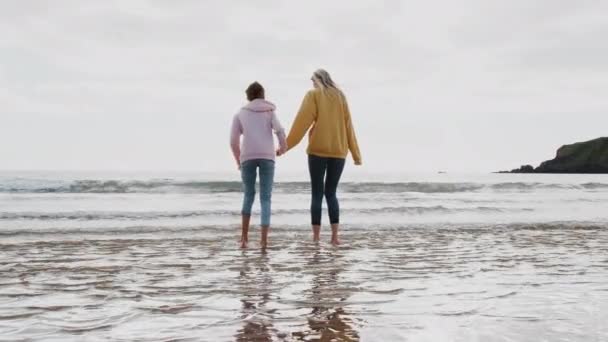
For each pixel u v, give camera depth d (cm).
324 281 366
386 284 355
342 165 659
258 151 621
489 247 604
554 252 556
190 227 834
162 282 360
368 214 1182
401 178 5181
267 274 397
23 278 375
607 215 1242
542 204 1584
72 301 295
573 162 9475
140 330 230
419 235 757
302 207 1275
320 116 647
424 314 262
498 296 312
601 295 314
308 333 225
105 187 1827
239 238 697
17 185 1755
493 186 2367
